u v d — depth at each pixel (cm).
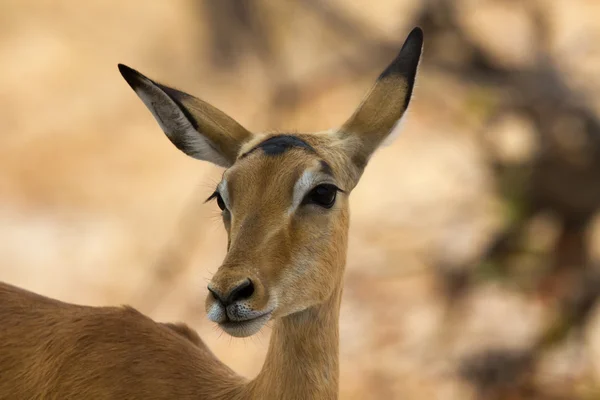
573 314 1464
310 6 1430
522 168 1455
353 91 1898
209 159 702
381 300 1680
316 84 1566
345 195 666
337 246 643
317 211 628
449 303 1572
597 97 1352
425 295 1677
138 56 2469
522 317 1531
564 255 1476
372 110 700
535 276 1514
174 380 689
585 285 1447
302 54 1627
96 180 2100
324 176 629
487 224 1644
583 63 1439
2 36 2583
